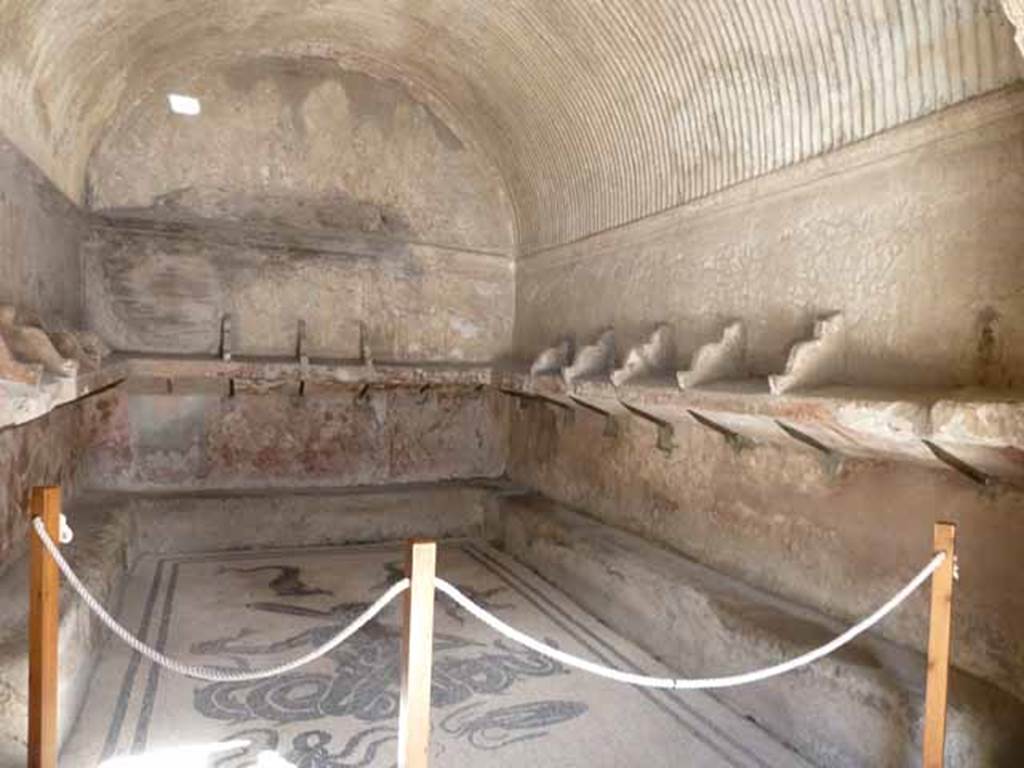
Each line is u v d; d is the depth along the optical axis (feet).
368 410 27.53
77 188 22.57
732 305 17.03
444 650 17.08
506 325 28.76
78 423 23.21
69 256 21.83
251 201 25.46
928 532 12.65
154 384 24.98
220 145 25.03
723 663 14.85
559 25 19.35
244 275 25.45
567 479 24.90
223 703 14.23
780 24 14.39
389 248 27.07
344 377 24.86
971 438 9.86
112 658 15.99
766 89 15.51
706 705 14.74
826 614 14.73
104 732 13.07
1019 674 11.13
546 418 26.30
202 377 23.77
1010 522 11.28
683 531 19.07
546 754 12.85
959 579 12.03
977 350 11.65
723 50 15.94
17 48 15.23
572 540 20.93
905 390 12.25
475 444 28.99
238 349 25.44
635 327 20.79
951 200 12.07
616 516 22.06
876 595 13.66
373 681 15.38
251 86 25.18
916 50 12.41
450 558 24.34
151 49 21.76
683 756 12.88
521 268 28.07
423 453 28.40
